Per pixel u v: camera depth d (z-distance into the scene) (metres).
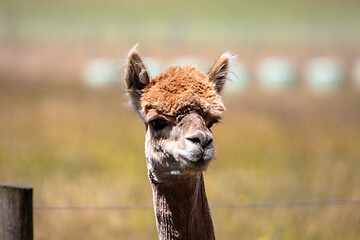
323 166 55.06
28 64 165.12
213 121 21.75
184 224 22.25
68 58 188.00
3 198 19.52
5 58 181.00
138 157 58.94
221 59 23.92
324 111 89.88
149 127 21.98
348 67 162.62
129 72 23.19
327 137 68.81
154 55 188.75
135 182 47.66
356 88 126.50
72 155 58.03
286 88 126.94
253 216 39.53
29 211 19.53
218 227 37.75
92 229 37.16
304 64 175.75
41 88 111.19
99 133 69.88
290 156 60.03
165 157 21.45
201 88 21.64
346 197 43.31
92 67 146.12
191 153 20.19
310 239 36.91
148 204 41.59
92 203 40.69
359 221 39.12
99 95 102.19
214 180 48.50
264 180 48.78
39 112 79.81
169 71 22.50
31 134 67.38
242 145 64.31
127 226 37.84
